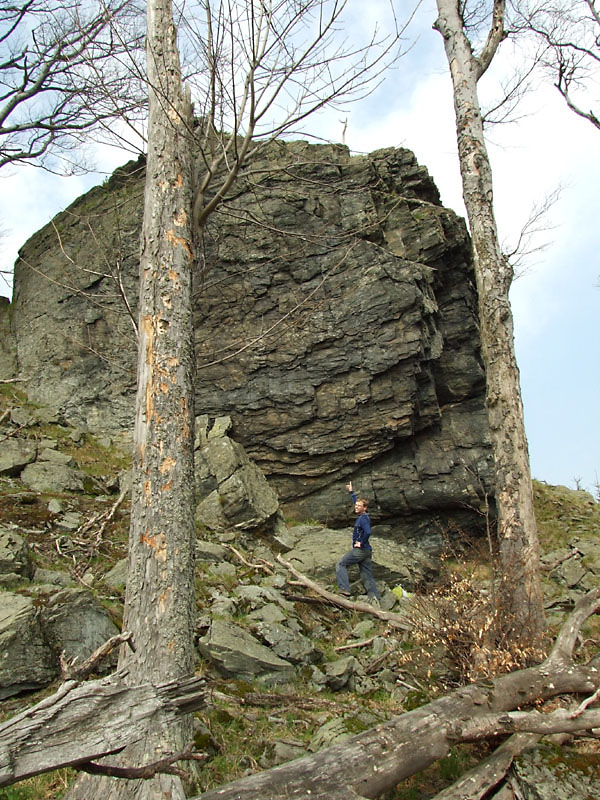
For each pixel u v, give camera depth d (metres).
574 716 4.32
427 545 13.30
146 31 6.66
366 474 13.55
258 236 14.20
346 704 5.89
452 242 14.42
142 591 4.67
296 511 13.48
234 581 9.16
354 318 13.53
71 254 16.41
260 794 3.27
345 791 3.47
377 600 9.77
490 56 9.19
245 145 6.05
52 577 7.57
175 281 5.64
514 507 7.04
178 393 5.30
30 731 2.55
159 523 4.87
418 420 13.52
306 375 13.66
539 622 6.41
